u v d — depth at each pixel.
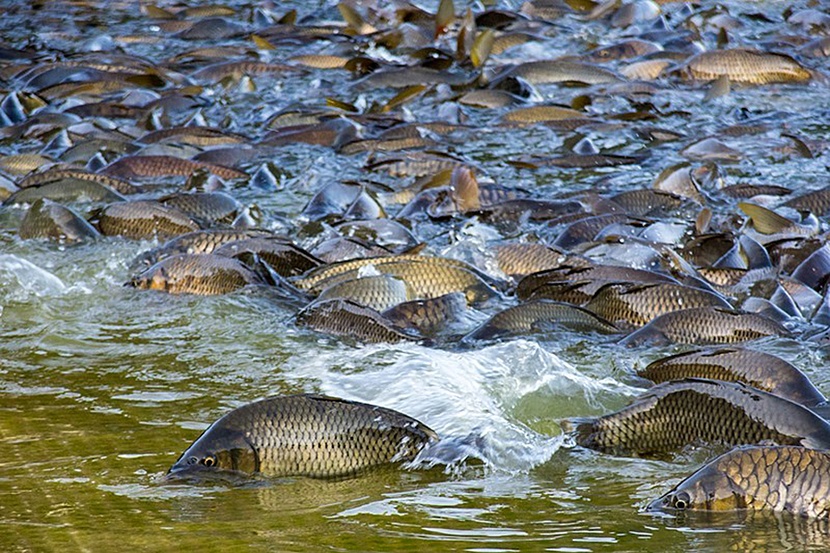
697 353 10.62
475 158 20.73
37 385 10.88
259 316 12.88
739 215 16.52
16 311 13.06
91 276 14.45
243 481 8.62
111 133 22.33
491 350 11.16
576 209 17.09
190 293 13.67
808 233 15.73
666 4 35.34
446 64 27.52
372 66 28.08
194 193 17.44
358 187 18.03
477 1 34.81
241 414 8.84
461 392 10.34
